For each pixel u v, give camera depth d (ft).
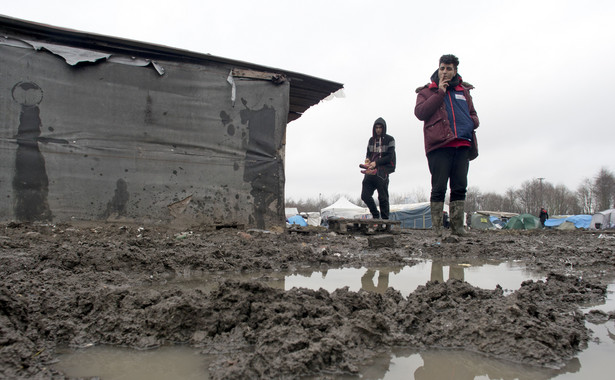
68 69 17.22
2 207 15.99
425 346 5.84
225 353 5.51
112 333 5.98
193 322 6.16
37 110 16.66
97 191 17.46
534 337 5.67
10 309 5.90
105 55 17.76
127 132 18.10
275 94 21.09
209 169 19.48
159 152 18.60
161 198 18.49
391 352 5.62
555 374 4.94
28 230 15.14
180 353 5.52
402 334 6.05
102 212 17.49
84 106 17.42
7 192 16.08
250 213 20.20
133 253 11.09
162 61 18.89
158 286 9.26
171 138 18.84
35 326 5.97
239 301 6.51
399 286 9.60
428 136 20.01
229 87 20.10
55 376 4.71
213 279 10.19
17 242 12.66
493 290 8.45
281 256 13.32
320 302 6.99
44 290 7.78
